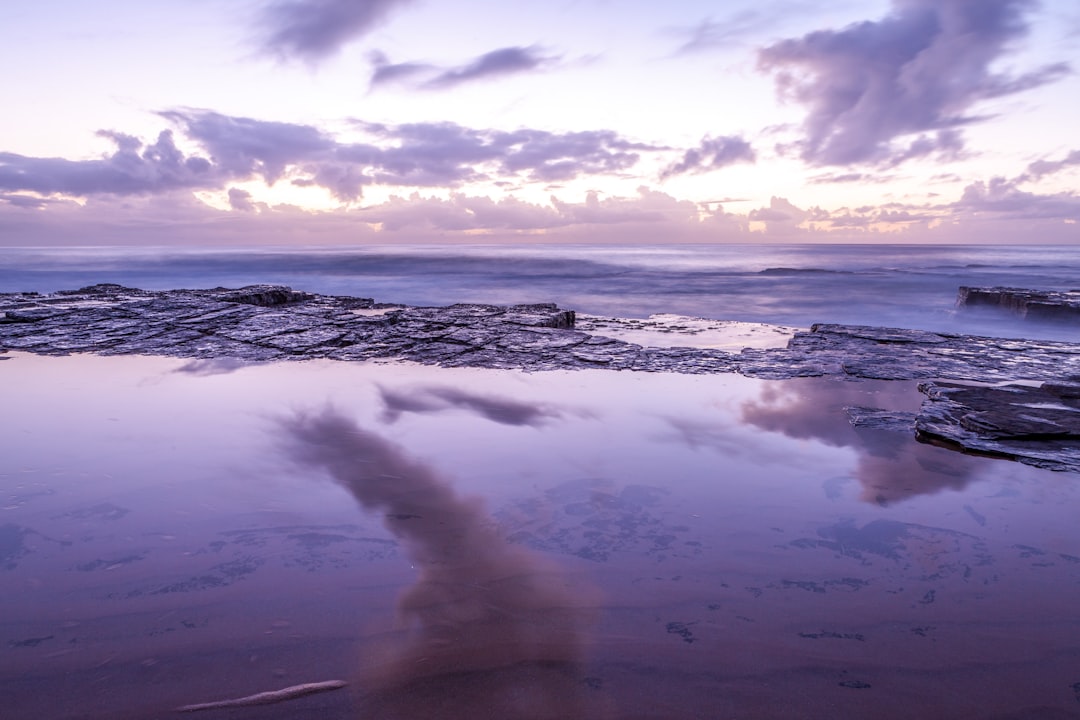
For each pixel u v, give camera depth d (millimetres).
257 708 1768
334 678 1903
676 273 43594
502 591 2418
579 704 1795
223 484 3496
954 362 7277
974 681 1909
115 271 43812
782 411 5203
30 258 78125
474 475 3678
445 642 2092
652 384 6207
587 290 30422
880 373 6688
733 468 3846
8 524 2971
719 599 2369
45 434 4387
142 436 4355
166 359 7250
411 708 1772
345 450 4105
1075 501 3375
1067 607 2336
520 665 1972
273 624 2186
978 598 2389
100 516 3070
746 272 44719
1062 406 5086
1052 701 1827
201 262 59625
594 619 2230
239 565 2600
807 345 8578
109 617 2215
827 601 2357
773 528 3008
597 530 2965
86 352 7574
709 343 9969
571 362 7281
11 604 2293
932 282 34906
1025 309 16969
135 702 1794
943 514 3193
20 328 8875
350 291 29938
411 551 2740
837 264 62250
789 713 1764
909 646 2082
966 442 4270
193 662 1975
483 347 8070
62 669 1935
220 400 5395
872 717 1752
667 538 2889
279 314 10141
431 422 4789
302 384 6055
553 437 4441
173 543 2793
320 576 2516
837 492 3475
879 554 2750
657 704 1797
